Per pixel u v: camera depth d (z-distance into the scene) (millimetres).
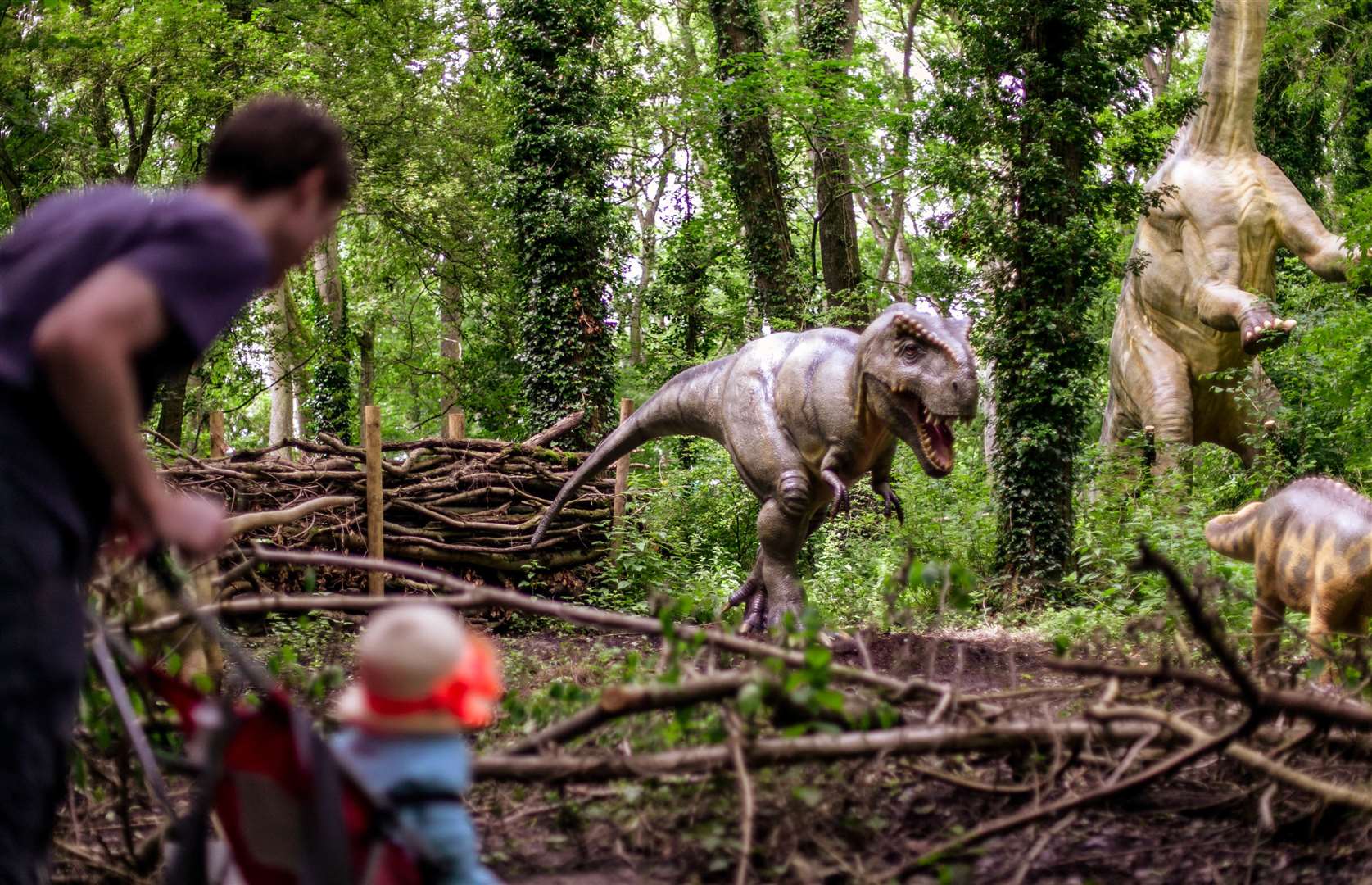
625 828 3680
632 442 11500
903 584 4188
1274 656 4992
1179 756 3543
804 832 3613
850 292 20688
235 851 2531
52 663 2393
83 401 2250
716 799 3688
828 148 23672
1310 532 7539
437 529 12156
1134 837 3838
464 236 24703
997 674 7656
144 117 22688
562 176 20141
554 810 4016
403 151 23953
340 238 31219
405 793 2598
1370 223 14930
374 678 2652
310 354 27281
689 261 26328
